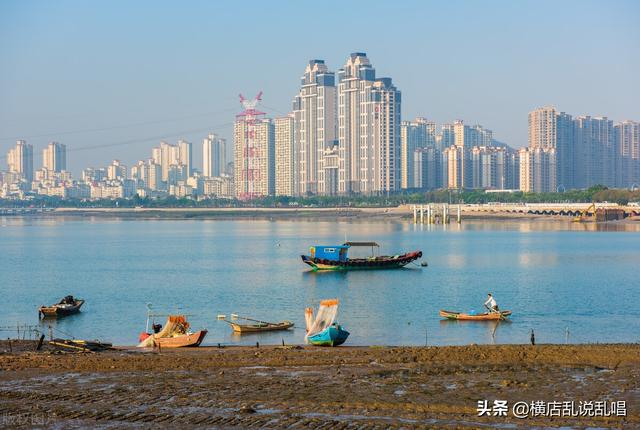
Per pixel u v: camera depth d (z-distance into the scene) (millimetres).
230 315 116250
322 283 157500
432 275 169500
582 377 62500
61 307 118125
